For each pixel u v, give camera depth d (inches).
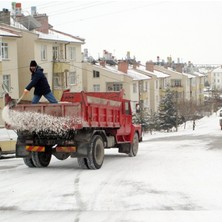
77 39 2001.7
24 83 1697.8
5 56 1517.0
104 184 446.6
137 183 450.6
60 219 315.6
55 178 487.5
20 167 592.4
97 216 321.7
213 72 6909.5
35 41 1688.0
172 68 3900.1
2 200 378.6
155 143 1164.5
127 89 2373.3
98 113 558.3
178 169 552.7
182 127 2586.1
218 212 326.3
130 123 717.3
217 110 3595.0
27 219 316.8
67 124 511.5
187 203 357.1
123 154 781.9
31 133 550.0
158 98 3016.7
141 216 318.3
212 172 520.4
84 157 538.9
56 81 1831.9
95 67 2377.0
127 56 3484.3
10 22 1753.2
